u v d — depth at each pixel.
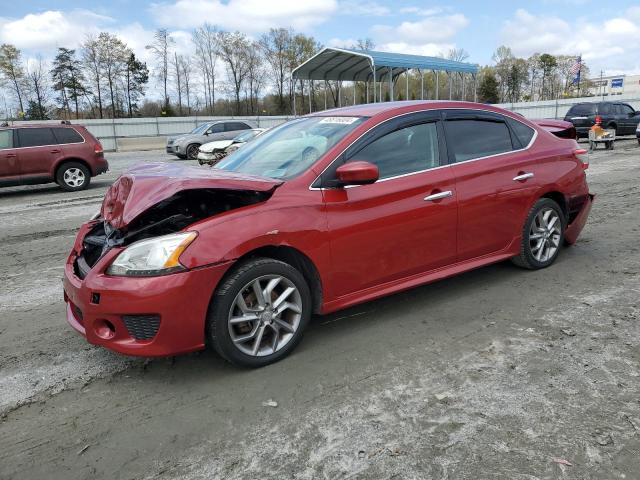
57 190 13.50
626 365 3.07
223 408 2.81
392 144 3.76
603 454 2.31
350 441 2.48
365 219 3.49
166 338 2.88
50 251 6.73
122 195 3.31
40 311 4.47
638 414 2.59
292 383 3.03
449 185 3.95
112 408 2.86
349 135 3.60
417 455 2.36
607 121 20.92
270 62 65.25
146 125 38.59
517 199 4.43
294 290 3.25
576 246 5.67
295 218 3.21
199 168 3.76
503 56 74.62
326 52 23.75
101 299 2.88
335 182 3.40
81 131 13.16
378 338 3.57
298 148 3.78
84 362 3.42
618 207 7.75
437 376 3.04
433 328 3.70
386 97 46.22
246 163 3.94
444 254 3.99
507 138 4.53
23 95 57.16
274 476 2.27
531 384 2.90
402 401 2.79
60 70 59.75
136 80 64.25
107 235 3.22
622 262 5.04
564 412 2.63
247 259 3.11
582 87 75.81
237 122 24.33
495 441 2.43
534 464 2.26
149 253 2.88
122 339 2.93
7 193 13.38
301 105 61.44
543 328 3.62
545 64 73.44
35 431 2.67
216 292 2.99
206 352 3.46
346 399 2.84
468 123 4.27
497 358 3.22
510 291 4.36
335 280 3.43
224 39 62.41
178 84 61.72
